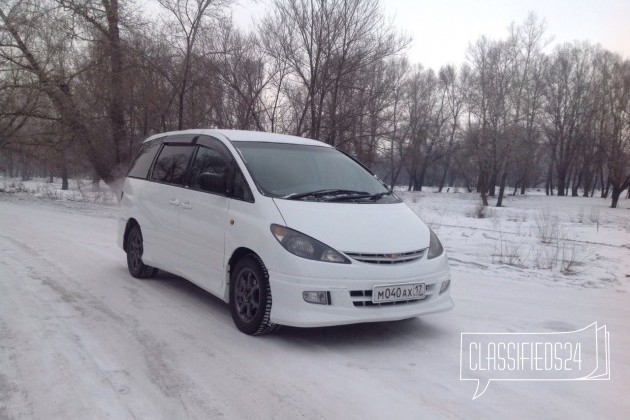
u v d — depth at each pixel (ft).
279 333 15.81
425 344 15.40
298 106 55.98
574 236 49.14
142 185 22.08
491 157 134.31
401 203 18.07
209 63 55.57
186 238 18.57
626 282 26.91
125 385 11.85
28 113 70.23
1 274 21.99
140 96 60.85
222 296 16.55
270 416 10.70
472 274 26.94
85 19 61.36
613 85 134.31
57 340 14.46
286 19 54.60
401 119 86.48
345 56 53.47
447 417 10.94
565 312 19.77
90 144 68.18
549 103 180.65
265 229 15.02
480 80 138.00
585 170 186.70
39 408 10.68
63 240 32.30
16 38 67.21
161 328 15.85
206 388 11.89
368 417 10.80
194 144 19.95
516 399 12.00
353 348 14.82
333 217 15.40
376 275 14.37
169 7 53.31
